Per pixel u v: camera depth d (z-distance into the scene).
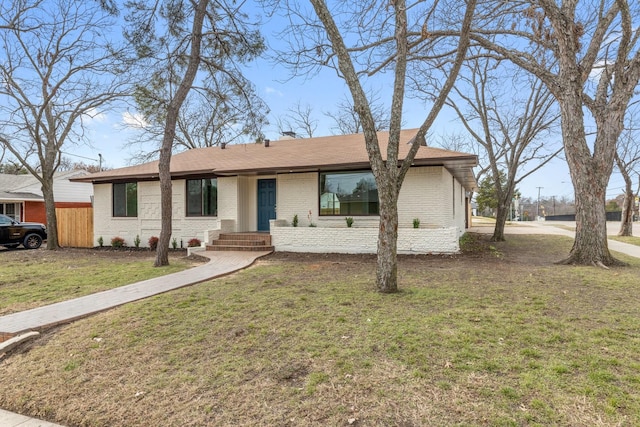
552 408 2.71
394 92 6.14
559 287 6.27
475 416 2.67
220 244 12.91
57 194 25.36
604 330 4.14
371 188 12.60
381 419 2.70
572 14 8.59
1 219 15.70
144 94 10.66
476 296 5.72
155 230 15.24
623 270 7.90
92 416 3.04
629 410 2.66
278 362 3.65
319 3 6.11
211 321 4.88
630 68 8.45
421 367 3.39
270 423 2.75
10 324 4.99
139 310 5.44
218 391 3.22
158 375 3.57
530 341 3.88
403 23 6.16
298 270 8.66
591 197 8.66
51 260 11.59
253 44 11.40
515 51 9.68
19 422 3.07
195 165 14.66
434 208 11.78
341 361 3.58
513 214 68.94
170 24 10.80
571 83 8.55
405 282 6.91
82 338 4.54
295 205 13.50
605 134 8.64
